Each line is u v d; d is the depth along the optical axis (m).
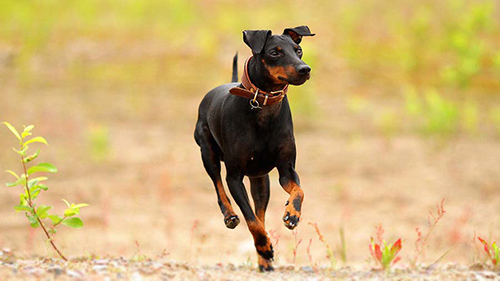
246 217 6.52
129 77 21.69
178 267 6.52
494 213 12.47
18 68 22.00
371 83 21.38
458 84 19.67
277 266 7.28
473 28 21.83
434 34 24.06
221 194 7.11
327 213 12.69
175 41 24.11
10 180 14.31
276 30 24.36
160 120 18.78
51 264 6.39
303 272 6.81
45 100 19.70
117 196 13.49
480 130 17.86
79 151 16.28
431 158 15.77
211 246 10.85
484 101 19.98
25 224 11.72
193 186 14.27
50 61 22.55
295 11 26.67
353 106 18.67
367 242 11.10
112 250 10.22
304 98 18.78
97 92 20.56
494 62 20.83
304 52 18.78
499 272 6.76
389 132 17.56
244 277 6.11
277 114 6.47
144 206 12.99
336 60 22.69
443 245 10.89
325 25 25.27
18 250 9.56
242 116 6.49
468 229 11.65
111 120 18.58
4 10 25.88
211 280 5.79
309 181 14.46
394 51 23.23
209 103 7.24
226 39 24.08
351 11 25.88
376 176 14.70
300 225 12.00
